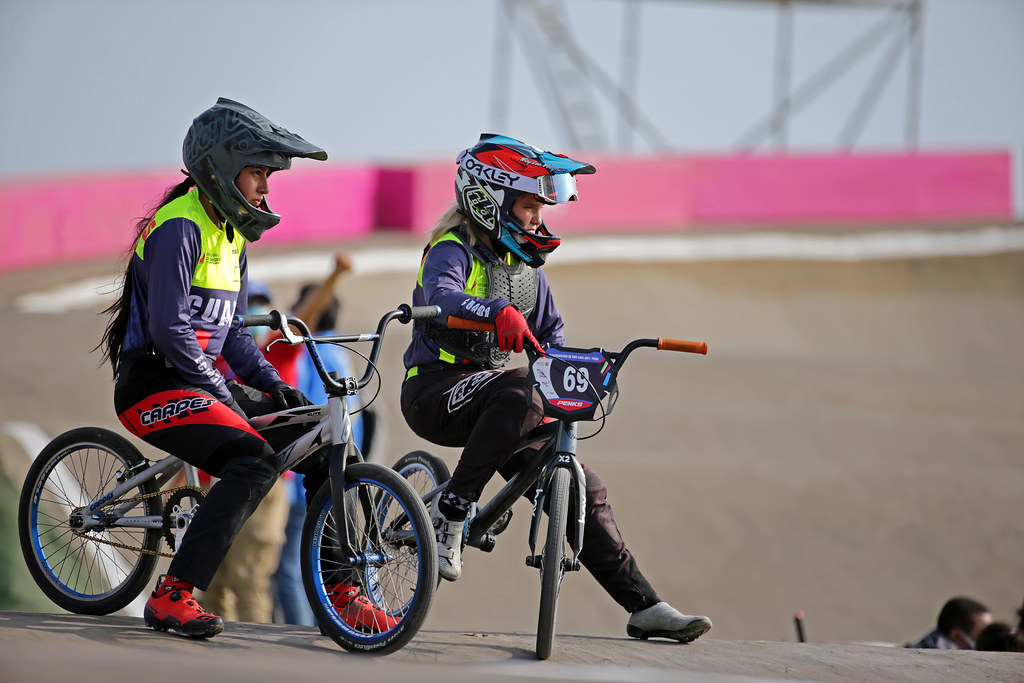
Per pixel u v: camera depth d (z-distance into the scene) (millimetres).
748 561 34594
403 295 81625
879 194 117625
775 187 114625
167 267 14086
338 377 14195
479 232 15359
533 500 15453
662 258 99688
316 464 14984
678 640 15523
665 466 42156
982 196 120250
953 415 57125
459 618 29359
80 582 16875
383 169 100750
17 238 76312
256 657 12703
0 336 51406
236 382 15812
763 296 95375
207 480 16922
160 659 11758
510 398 13969
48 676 10445
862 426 52219
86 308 65000
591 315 85438
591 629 29797
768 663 14273
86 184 81188
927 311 96812
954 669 14539
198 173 14359
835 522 38094
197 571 13664
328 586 14352
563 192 14992
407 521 14414
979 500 41375
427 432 15383
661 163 110062
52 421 37031
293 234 93500
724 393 57125
